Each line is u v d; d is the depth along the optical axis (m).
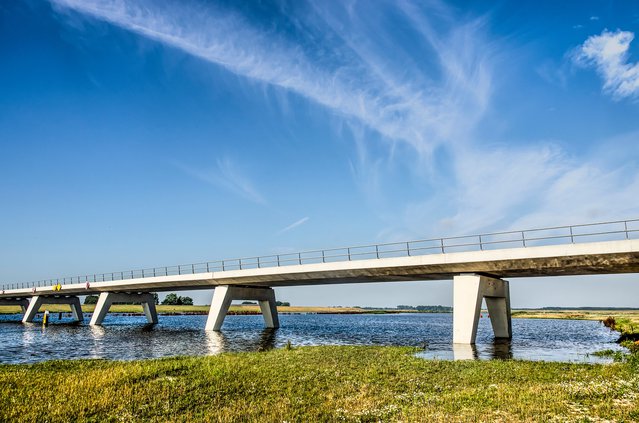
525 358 29.83
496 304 47.78
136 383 19.02
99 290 81.38
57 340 47.31
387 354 29.86
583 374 20.91
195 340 46.47
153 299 85.56
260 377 20.73
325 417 14.37
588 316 147.38
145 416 14.93
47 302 94.88
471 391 17.59
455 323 40.12
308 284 62.69
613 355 31.23
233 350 36.88
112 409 15.62
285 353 30.45
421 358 28.23
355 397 17.19
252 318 119.00
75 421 14.57
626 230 33.72
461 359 28.73
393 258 44.56
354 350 32.38
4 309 154.62
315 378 20.83
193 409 15.74
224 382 19.30
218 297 61.09
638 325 62.41
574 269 39.56
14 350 37.94
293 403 16.28
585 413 13.52
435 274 45.84
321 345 38.59
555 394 16.12
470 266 40.72
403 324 92.88
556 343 41.97
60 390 18.22
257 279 57.75
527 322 106.56
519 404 14.80
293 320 115.69
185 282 65.69
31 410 15.54
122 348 38.94
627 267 37.66
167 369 21.66
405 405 15.91
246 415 14.66
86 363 26.72
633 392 16.11
